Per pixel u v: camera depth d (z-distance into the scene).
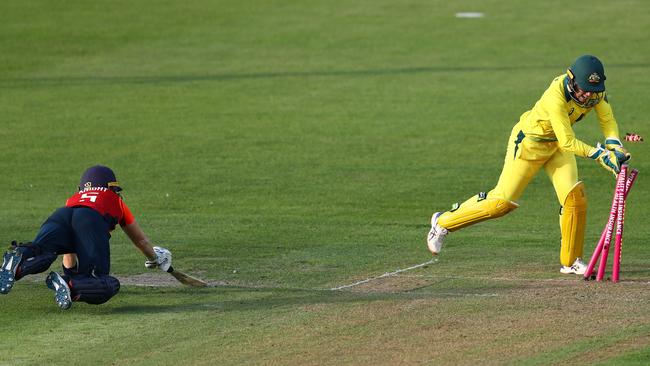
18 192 54.06
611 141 34.53
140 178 56.94
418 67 87.25
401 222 46.81
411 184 54.91
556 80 34.56
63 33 100.44
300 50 94.38
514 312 30.72
